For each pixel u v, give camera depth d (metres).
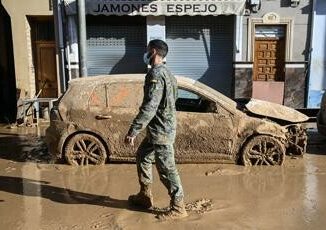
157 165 5.35
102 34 14.09
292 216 5.50
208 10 13.37
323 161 7.97
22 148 9.33
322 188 6.53
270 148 7.56
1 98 14.01
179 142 7.48
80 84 7.71
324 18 13.80
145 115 5.04
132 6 13.36
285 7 13.65
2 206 5.92
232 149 7.55
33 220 5.43
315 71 14.04
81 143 7.62
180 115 7.46
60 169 7.50
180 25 14.02
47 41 14.30
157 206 5.78
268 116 7.69
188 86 7.61
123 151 7.59
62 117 7.59
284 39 13.91
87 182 6.84
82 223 5.30
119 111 7.52
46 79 14.45
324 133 8.91
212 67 14.26
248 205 5.86
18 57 13.81
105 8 13.34
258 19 13.66
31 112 12.64
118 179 6.95
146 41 13.95
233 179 6.91
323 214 5.56
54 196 6.27
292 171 7.34
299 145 8.15
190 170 7.34
